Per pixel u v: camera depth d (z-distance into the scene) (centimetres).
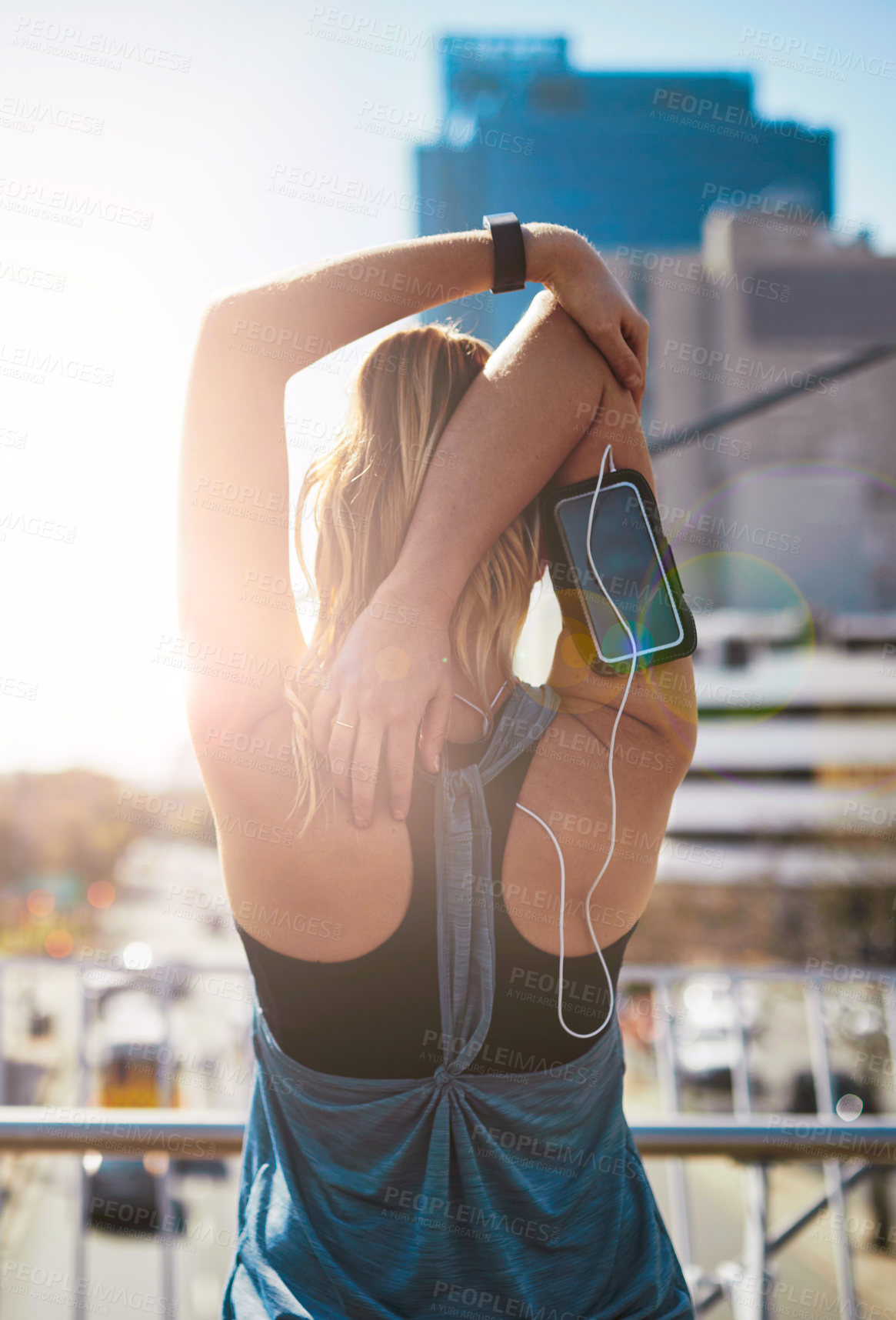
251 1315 88
